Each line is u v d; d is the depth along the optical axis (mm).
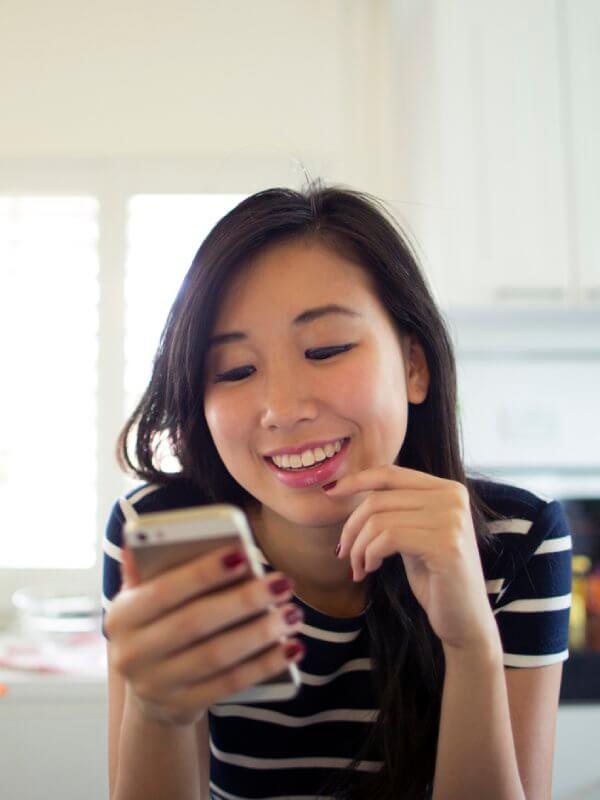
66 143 1826
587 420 1675
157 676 438
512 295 1590
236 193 1824
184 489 875
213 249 680
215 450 811
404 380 731
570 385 1682
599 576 1562
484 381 1678
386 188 1710
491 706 592
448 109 1612
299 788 816
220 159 1822
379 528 582
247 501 841
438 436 809
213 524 421
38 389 1780
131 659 433
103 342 1797
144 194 1825
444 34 1623
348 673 785
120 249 1812
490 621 591
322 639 749
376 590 766
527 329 1686
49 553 1771
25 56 1832
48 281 1798
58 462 1778
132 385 1797
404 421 710
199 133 1833
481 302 1587
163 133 1832
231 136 1831
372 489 616
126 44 1841
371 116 1791
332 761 804
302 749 800
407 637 757
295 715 773
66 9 1840
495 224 1601
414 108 1656
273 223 662
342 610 816
